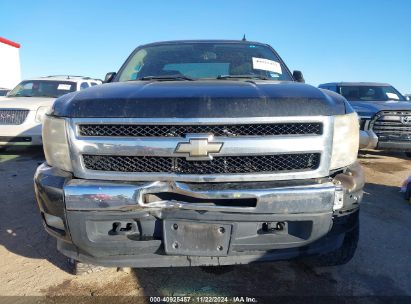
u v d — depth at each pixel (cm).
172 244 203
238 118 198
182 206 198
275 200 196
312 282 266
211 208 197
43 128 229
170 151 199
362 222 390
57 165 217
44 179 214
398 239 346
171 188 199
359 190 220
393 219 401
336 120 210
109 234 208
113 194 197
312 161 209
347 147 217
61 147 212
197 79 301
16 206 427
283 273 278
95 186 200
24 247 320
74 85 873
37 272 278
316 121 204
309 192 198
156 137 201
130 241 207
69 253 229
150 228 207
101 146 204
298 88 229
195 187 200
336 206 205
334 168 213
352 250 263
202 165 202
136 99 206
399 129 670
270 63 352
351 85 883
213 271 279
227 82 261
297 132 205
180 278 269
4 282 264
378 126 677
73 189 200
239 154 199
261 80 294
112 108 204
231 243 203
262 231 208
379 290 257
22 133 693
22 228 361
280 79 333
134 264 216
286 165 206
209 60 350
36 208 420
